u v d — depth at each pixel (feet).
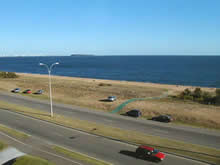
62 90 222.69
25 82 286.05
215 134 96.58
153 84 288.10
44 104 159.33
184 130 102.17
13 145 78.13
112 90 225.56
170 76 455.63
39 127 100.89
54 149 74.49
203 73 493.77
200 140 88.22
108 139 85.97
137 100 175.42
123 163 65.51
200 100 175.73
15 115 123.24
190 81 381.81
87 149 75.82
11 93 207.82
